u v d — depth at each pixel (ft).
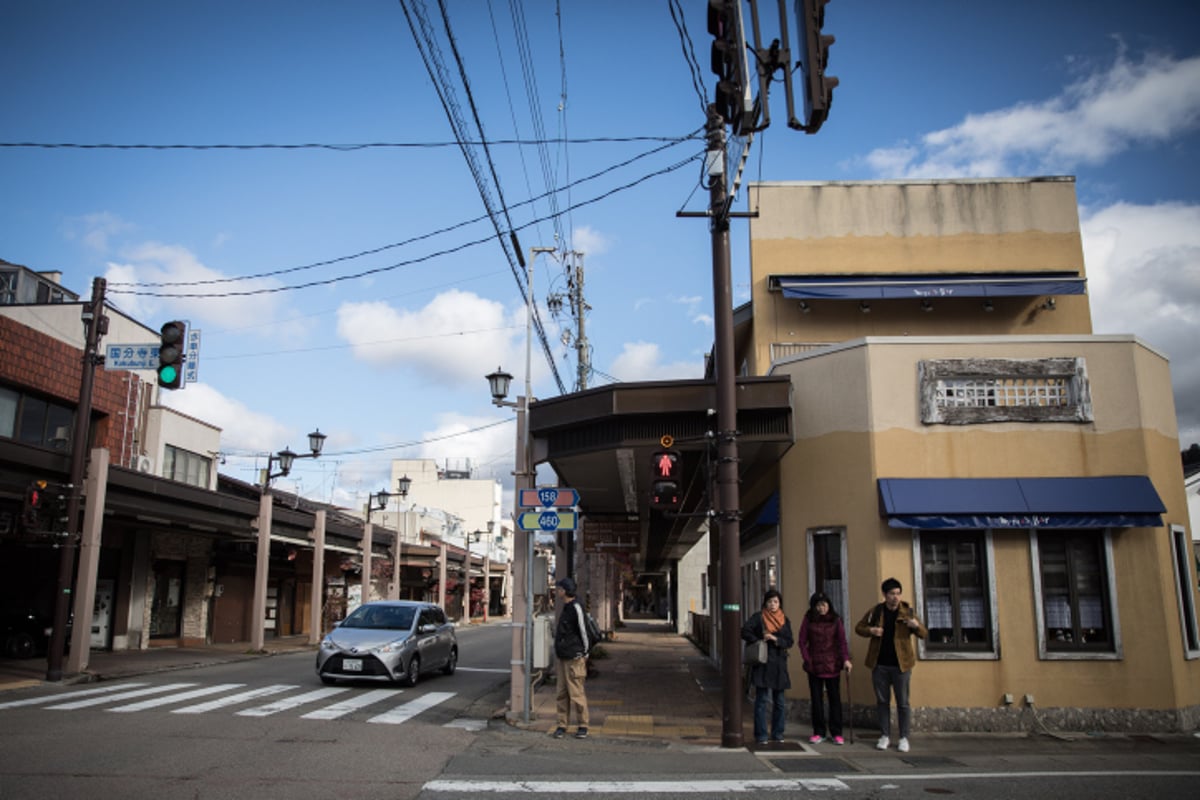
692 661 72.43
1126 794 23.00
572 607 35.29
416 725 35.94
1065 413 37.58
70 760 26.02
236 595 93.15
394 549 119.24
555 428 43.50
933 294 51.78
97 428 69.41
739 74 26.76
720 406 33.42
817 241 55.62
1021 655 35.50
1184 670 35.86
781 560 41.01
